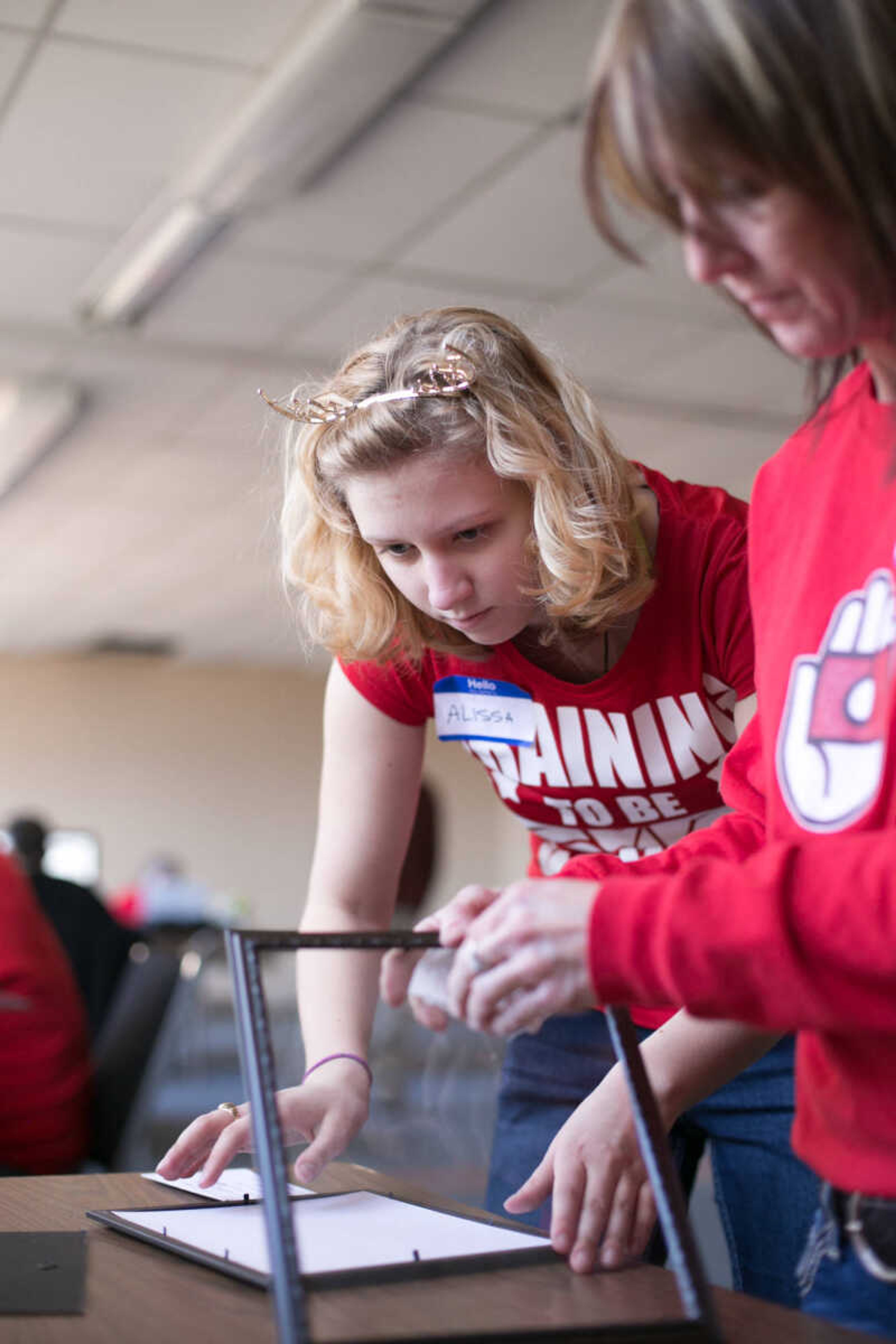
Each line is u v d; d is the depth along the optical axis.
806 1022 0.67
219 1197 1.10
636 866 1.04
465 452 1.11
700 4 0.64
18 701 12.16
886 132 0.63
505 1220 1.03
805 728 0.83
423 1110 4.94
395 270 4.64
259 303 4.93
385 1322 0.75
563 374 1.22
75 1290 0.82
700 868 0.71
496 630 1.22
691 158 0.65
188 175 3.97
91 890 3.32
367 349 1.21
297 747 12.87
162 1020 2.68
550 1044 1.46
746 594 1.26
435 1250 0.91
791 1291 1.31
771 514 0.93
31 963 2.49
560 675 1.35
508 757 1.42
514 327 1.21
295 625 1.47
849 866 0.65
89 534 8.27
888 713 0.75
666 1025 1.10
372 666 1.41
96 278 4.75
